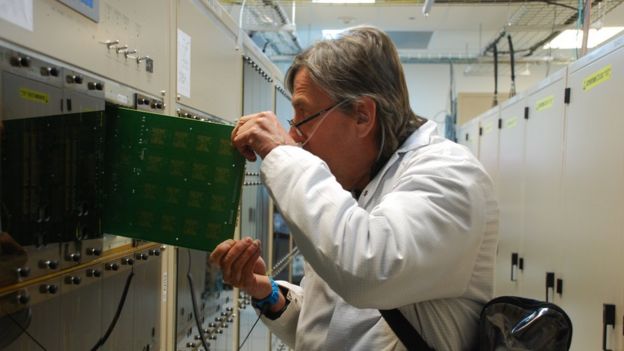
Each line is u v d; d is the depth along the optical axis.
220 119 1.44
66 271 0.73
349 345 0.89
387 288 0.69
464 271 0.77
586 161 1.72
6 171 0.60
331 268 0.69
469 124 4.05
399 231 0.69
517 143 2.64
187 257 1.26
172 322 1.16
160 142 0.81
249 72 1.80
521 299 0.79
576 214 1.80
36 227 0.66
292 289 1.16
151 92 0.98
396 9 4.08
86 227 0.77
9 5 0.58
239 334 1.74
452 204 0.74
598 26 2.97
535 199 2.31
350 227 0.70
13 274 0.63
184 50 1.15
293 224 0.72
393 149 0.91
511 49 3.28
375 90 0.85
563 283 1.92
